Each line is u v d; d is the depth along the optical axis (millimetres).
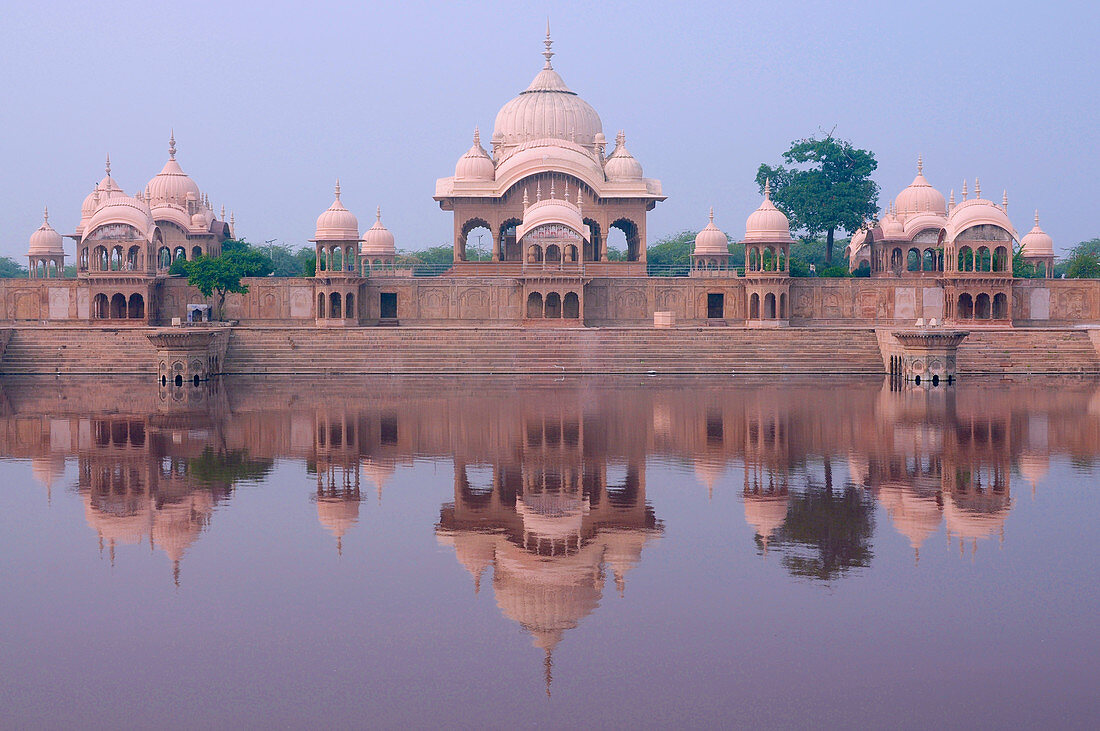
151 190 74188
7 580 15984
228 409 34125
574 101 72812
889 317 59469
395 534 18406
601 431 29141
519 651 13219
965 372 48250
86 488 21953
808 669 12656
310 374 47875
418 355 49562
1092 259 78500
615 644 13438
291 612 14594
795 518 19344
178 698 11984
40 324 59031
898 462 24500
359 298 59531
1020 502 20531
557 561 16812
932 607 14656
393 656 13117
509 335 50969
